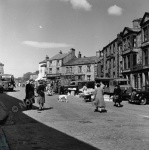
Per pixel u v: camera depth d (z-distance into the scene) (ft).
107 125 30.78
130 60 105.09
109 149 19.36
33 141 21.95
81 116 39.34
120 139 23.00
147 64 91.86
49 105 58.80
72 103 65.72
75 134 25.25
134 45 106.22
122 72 114.52
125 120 35.14
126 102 74.18
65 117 38.04
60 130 27.35
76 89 113.70
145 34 95.30
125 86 83.41
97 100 45.91
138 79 98.94
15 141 21.90
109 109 51.21
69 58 208.74
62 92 115.14
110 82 92.07
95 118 37.11
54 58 207.51
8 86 130.93
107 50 142.20
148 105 63.67
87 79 178.81
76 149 19.31
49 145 20.53
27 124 31.30
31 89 50.44
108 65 138.92
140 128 28.73
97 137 23.86
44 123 32.14
